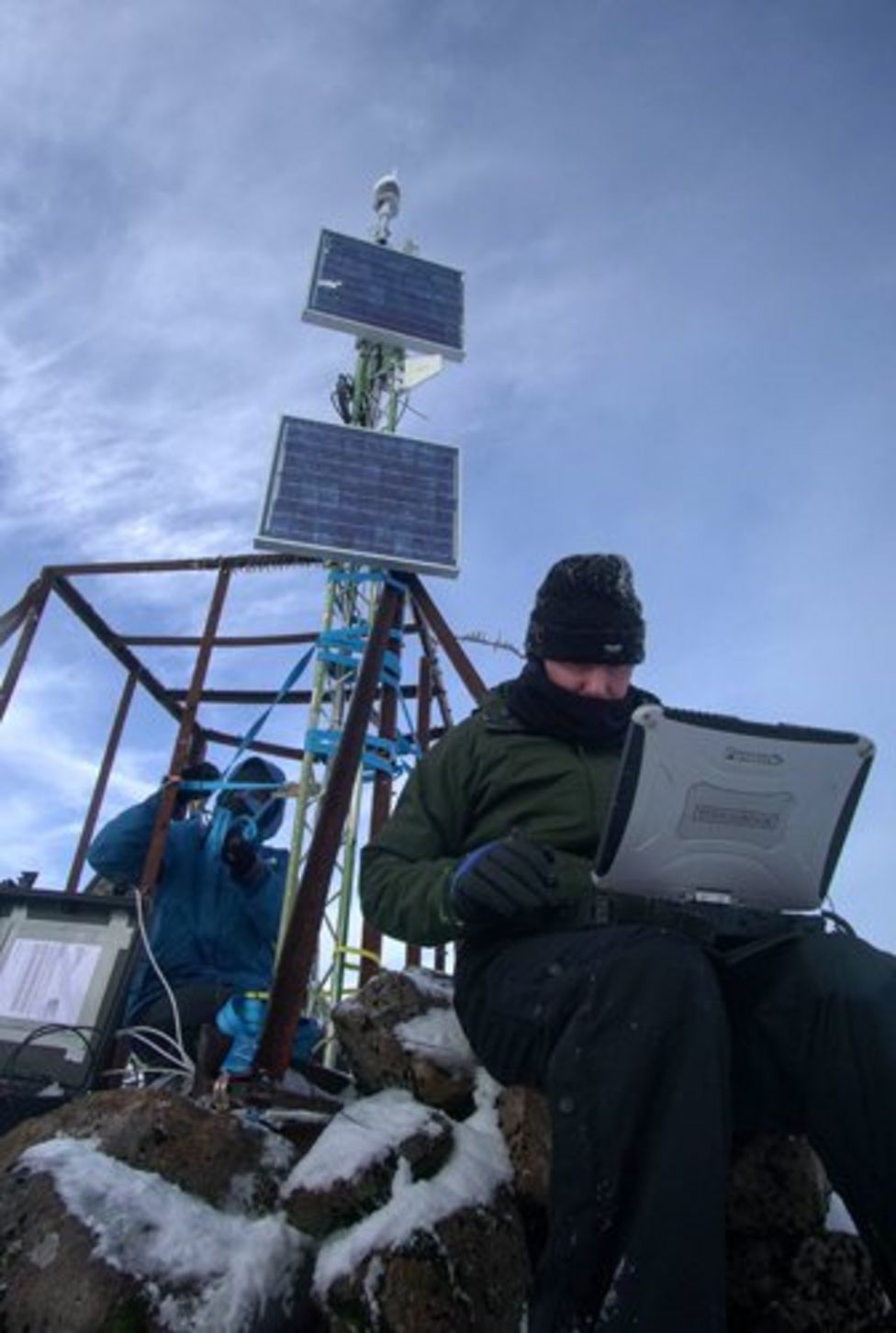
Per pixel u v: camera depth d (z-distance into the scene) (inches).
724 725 64.2
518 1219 71.1
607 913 68.4
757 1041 64.5
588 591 87.1
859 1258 75.4
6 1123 94.7
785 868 67.5
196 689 168.2
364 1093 91.0
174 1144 70.5
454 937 72.2
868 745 66.4
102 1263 58.4
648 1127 50.7
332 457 223.1
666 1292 44.3
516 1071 67.7
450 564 200.5
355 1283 60.7
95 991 107.3
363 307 282.8
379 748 184.5
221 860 153.4
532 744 86.0
